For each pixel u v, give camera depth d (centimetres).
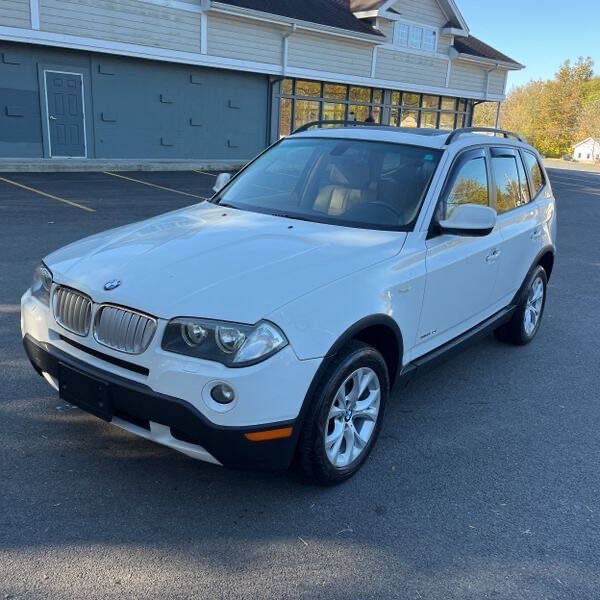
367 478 352
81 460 349
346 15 2409
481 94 3000
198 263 320
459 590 270
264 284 300
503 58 3086
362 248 354
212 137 2077
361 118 2536
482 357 557
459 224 383
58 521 297
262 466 293
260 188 456
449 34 2703
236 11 1905
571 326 668
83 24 1645
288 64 2139
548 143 8438
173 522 302
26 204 1154
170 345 285
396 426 417
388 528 308
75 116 1753
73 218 1050
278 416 287
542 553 297
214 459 288
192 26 1864
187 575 268
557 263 1021
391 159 431
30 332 344
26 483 325
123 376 296
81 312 314
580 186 2750
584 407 464
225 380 274
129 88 1838
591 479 365
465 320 450
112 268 323
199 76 1988
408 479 353
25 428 379
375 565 282
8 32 1534
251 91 2142
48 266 350
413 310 371
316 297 303
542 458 386
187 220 402
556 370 536
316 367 296
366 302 325
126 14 1717
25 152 1686
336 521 311
